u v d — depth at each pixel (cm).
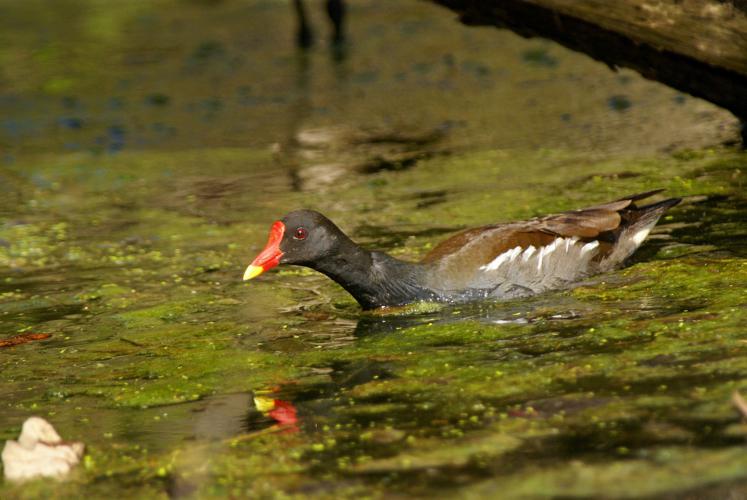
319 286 1281
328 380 960
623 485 704
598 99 2294
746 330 959
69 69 2973
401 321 1124
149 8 3872
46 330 1166
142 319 1184
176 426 878
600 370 905
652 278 1159
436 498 707
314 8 3684
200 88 2714
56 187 1881
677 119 2022
